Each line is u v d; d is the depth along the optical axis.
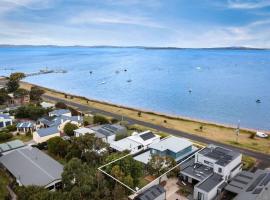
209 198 40.56
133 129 78.00
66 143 55.59
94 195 37.25
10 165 48.25
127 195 41.19
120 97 146.75
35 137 64.50
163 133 75.12
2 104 101.25
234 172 48.03
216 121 102.38
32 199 34.47
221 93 154.25
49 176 43.88
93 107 108.50
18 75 130.50
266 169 51.75
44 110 85.19
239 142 70.94
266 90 161.25
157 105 128.75
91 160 49.62
